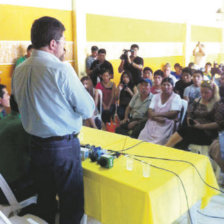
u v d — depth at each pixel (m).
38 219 1.49
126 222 1.39
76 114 1.40
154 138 2.95
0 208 1.62
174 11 6.46
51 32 1.32
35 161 1.42
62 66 1.28
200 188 1.65
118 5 5.03
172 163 1.59
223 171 2.47
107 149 1.82
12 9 3.63
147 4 5.67
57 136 1.36
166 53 6.45
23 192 1.76
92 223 1.97
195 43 7.38
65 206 1.44
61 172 1.39
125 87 4.20
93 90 3.85
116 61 5.22
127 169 1.52
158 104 3.09
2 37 3.60
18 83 1.40
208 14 7.75
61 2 4.18
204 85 2.67
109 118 4.18
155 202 1.29
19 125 1.72
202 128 2.64
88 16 4.53
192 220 1.72
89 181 1.52
